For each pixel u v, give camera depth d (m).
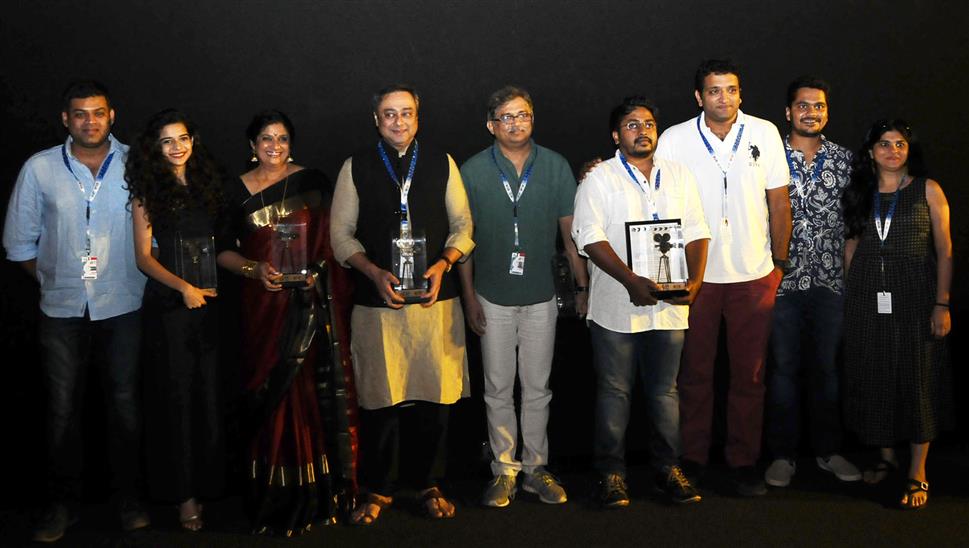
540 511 3.77
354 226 3.64
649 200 3.71
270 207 3.61
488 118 3.75
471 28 4.12
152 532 3.62
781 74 4.43
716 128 3.85
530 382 3.88
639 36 4.27
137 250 3.47
